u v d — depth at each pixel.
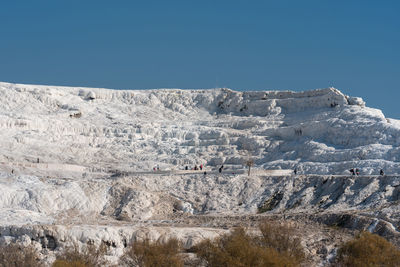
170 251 108.69
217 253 101.00
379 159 181.00
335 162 188.50
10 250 113.00
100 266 111.38
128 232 127.50
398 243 119.44
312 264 113.44
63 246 122.50
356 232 128.00
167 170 196.62
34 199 156.38
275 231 110.50
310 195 158.25
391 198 143.38
